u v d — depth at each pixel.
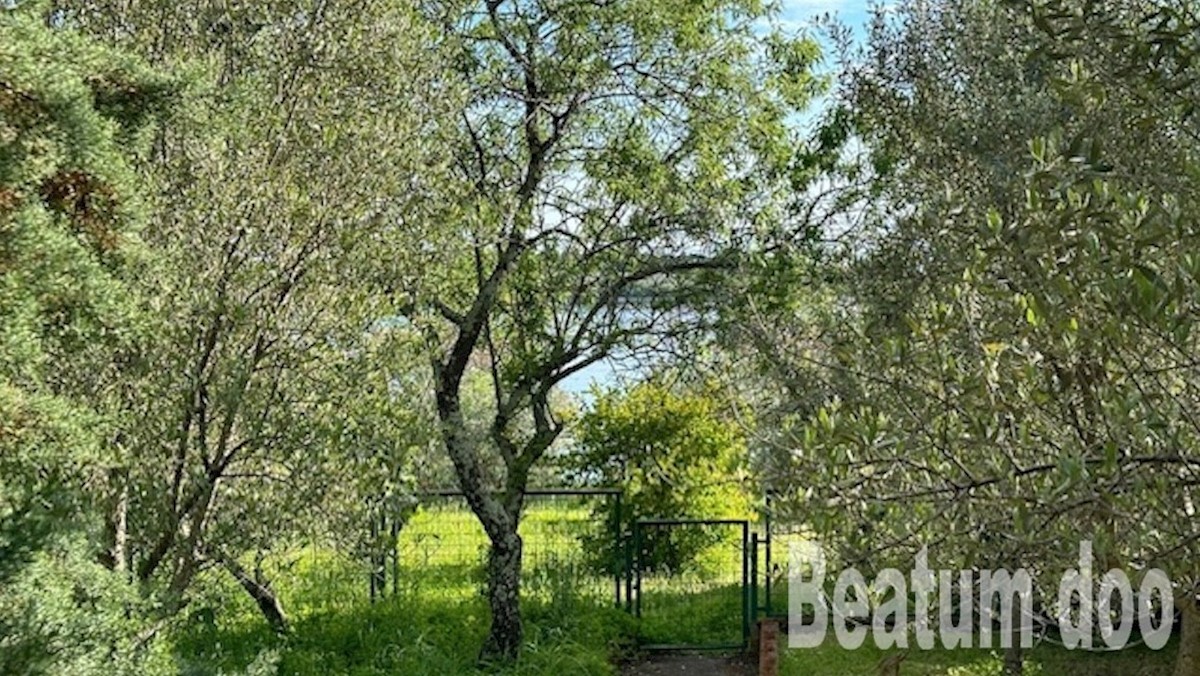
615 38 9.11
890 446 3.61
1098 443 3.36
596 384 12.33
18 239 5.42
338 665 9.13
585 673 9.43
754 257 9.13
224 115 6.21
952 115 6.68
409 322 7.13
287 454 6.22
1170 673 8.24
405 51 6.69
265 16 6.50
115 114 6.14
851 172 9.60
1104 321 3.21
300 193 6.22
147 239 6.22
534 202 9.30
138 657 5.65
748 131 9.56
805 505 3.62
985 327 3.89
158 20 6.62
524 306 10.28
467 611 10.69
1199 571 3.21
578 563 11.97
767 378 7.55
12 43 5.44
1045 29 3.62
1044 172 3.49
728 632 10.92
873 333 4.98
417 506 10.06
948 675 8.36
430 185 7.01
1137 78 3.62
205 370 6.11
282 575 9.35
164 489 6.15
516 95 9.09
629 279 9.91
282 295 6.20
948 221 4.86
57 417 5.57
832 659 9.12
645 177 9.38
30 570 5.32
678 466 12.24
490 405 13.06
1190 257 2.99
